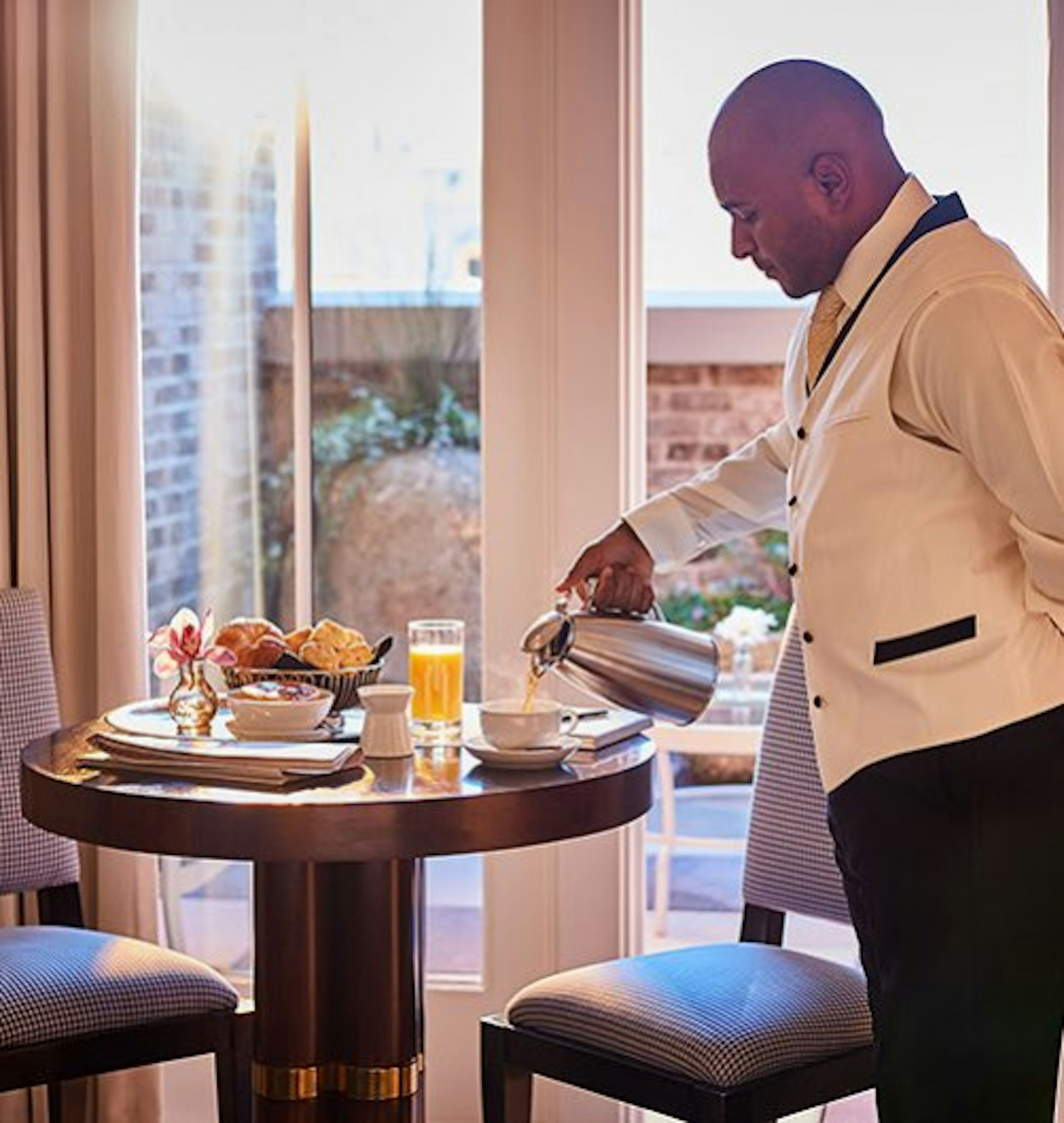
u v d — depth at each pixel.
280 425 3.70
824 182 2.39
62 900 3.22
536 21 3.50
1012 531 2.29
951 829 2.28
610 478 3.52
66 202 3.53
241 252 3.67
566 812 2.52
